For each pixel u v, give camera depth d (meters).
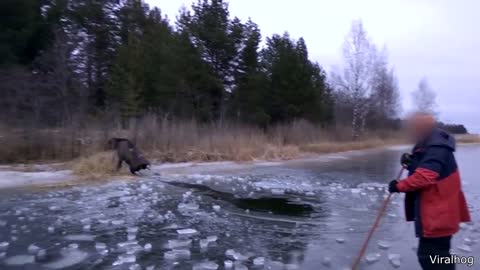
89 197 9.27
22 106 19.30
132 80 24.11
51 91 22.77
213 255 5.55
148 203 8.80
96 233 6.49
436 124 3.90
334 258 5.54
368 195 10.48
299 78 30.30
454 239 6.57
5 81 19.72
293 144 24.59
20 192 9.77
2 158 13.95
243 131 21.70
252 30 28.77
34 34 25.22
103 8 30.97
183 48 25.28
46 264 5.09
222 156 18.12
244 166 16.62
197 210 8.28
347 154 24.66
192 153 17.50
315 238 6.51
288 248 5.96
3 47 21.38
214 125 21.33
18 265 5.04
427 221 3.69
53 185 10.67
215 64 27.78
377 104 39.28
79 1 30.03
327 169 16.48
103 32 30.80
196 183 11.73
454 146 3.77
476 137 47.62
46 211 7.88
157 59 26.77
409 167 3.98
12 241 6.04
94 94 29.61
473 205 9.40
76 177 11.91
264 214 8.09
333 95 38.94
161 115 23.22
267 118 27.05
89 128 16.80
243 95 27.83
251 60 28.31
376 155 24.23
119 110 22.31
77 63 29.28
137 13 32.56
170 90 24.97
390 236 6.71
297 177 13.78
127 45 28.84
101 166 12.79
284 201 9.47
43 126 16.53
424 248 3.78
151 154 16.61
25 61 24.95
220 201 9.30
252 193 10.40
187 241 6.05
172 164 16.12
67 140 15.23
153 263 5.16
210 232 6.71
